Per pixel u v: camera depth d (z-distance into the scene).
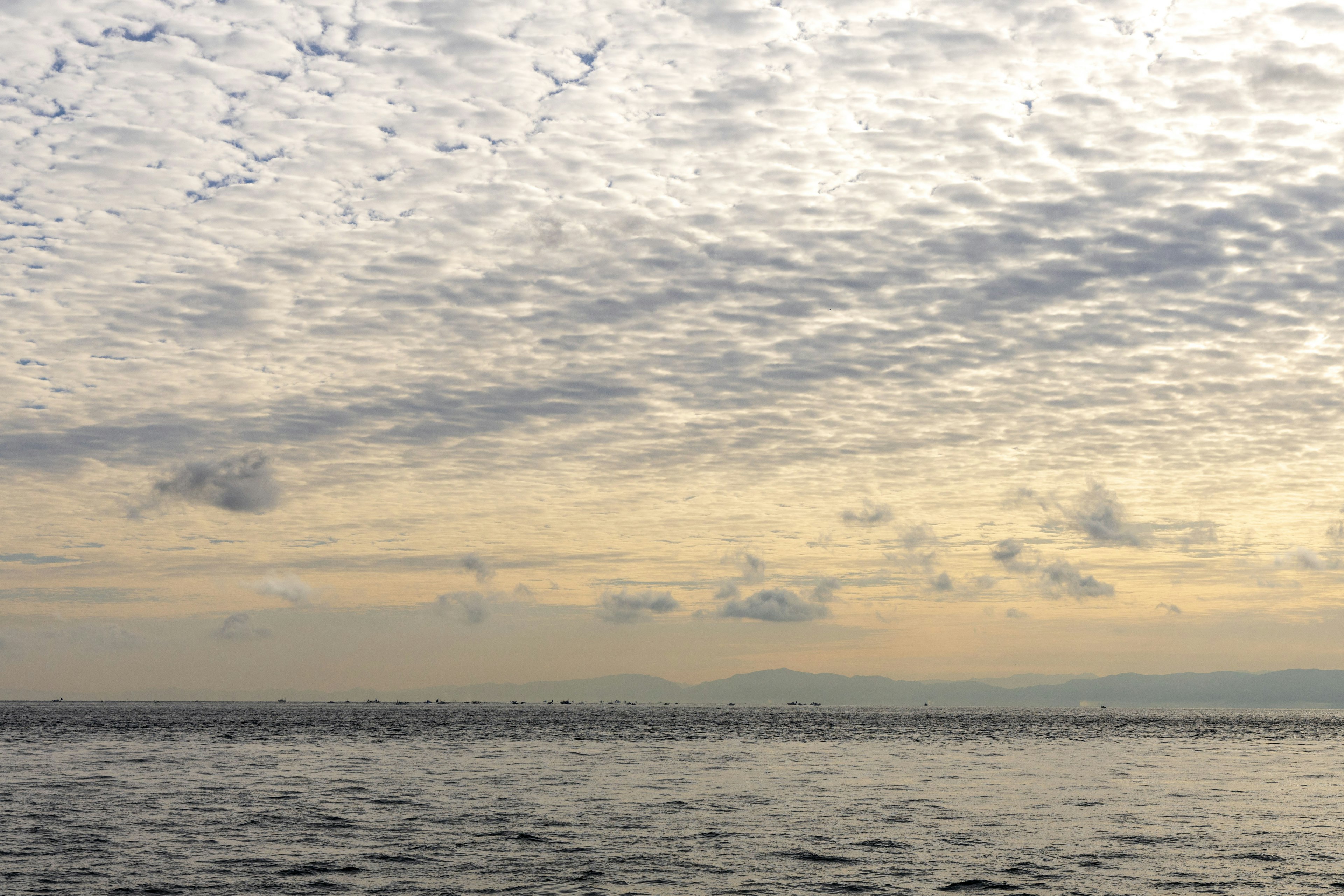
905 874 43.06
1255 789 79.25
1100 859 46.75
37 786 74.62
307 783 78.12
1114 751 129.75
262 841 50.03
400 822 56.75
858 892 39.50
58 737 143.00
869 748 132.25
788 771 92.38
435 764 98.12
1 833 52.38
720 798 69.81
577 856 46.56
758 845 49.75
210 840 50.41
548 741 142.75
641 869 43.72
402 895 38.72
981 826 56.50
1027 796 72.44
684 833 53.47
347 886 40.25
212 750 116.38
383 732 166.88
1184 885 41.34
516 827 55.19
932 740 156.25
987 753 123.31
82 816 58.62
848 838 52.03
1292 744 156.75
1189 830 55.94
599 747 128.38
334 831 53.34
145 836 51.50
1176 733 199.00
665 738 154.88
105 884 40.53
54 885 40.28
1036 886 40.97
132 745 125.38
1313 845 50.88
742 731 187.12
